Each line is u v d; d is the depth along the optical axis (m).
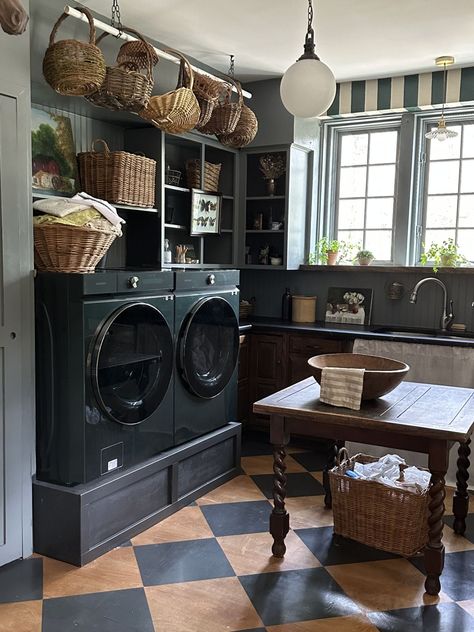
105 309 2.61
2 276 2.42
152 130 3.59
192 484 3.23
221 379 3.49
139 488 2.84
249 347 4.32
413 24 3.22
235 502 3.22
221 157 4.47
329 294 4.57
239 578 2.44
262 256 4.54
